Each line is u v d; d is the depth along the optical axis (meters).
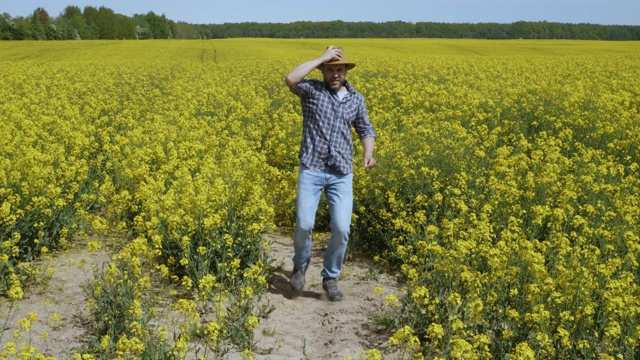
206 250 5.53
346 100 5.23
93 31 104.81
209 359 4.26
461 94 14.86
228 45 51.12
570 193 6.68
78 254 6.39
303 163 5.25
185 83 19.97
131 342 3.74
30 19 99.06
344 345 4.62
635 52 45.44
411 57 34.12
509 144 11.27
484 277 4.56
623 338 4.14
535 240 5.55
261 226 5.67
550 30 114.25
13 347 3.46
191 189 6.17
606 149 10.45
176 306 4.22
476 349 4.11
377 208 6.84
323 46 52.00
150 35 119.38
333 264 5.42
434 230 5.41
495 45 54.62
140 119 13.18
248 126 11.88
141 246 4.97
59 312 5.04
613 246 5.72
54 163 8.13
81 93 17.42
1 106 13.09
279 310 5.23
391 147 8.27
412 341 3.81
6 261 5.21
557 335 4.00
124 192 6.65
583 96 13.92
